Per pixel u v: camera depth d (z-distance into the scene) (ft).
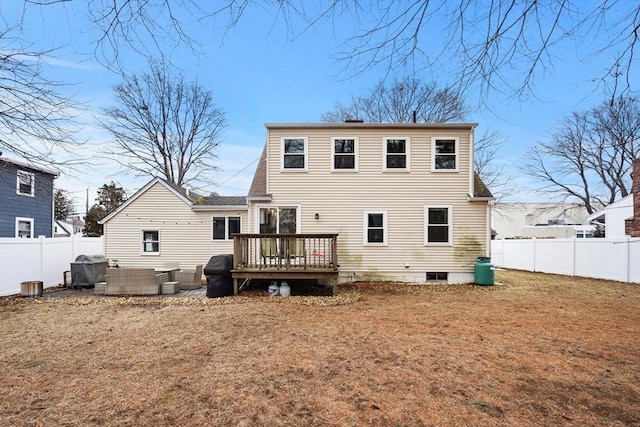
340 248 39.47
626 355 15.19
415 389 11.78
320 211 39.63
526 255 54.75
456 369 13.57
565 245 47.19
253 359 14.71
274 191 39.65
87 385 12.07
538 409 10.40
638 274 37.96
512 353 15.47
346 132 39.96
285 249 33.35
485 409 10.39
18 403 10.75
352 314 23.73
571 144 78.64
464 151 39.86
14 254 33.06
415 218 39.58
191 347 16.35
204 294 33.24
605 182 80.79
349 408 10.46
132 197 47.60
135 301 28.84
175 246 47.57
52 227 56.70
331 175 39.75
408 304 27.53
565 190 87.66
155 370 13.47
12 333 18.86
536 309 25.23
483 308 25.73
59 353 15.51
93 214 99.81
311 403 10.78
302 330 19.47
